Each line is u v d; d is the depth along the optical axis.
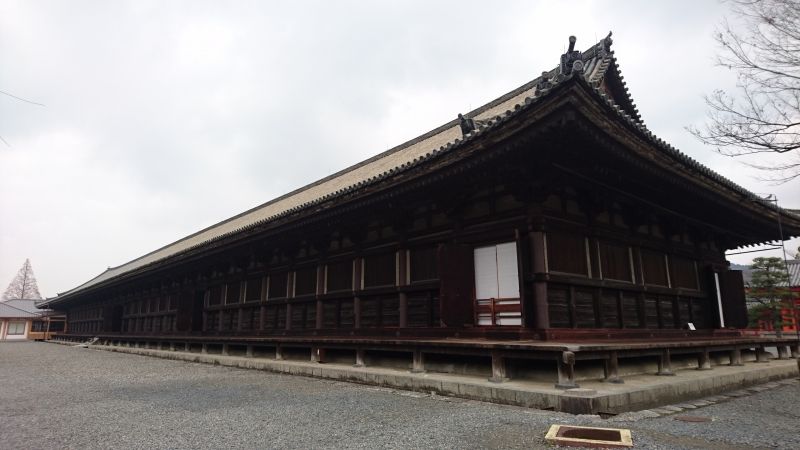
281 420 7.38
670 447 5.57
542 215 10.23
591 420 6.88
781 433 6.45
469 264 11.39
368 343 12.59
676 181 11.09
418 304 12.95
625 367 10.67
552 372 9.07
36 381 14.02
